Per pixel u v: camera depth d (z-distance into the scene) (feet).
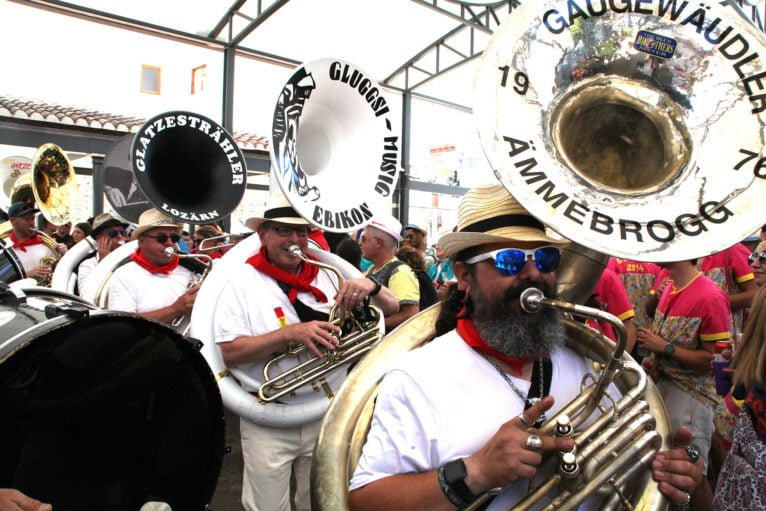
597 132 4.06
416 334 4.58
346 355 7.21
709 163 3.71
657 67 3.97
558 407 4.08
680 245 3.40
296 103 6.92
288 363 7.51
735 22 3.81
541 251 3.89
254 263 7.71
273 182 7.89
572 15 3.85
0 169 26.89
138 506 4.75
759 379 5.08
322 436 4.02
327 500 3.75
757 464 5.02
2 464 3.95
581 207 3.47
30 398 3.92
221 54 29.48
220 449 4.90
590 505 3.91
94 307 5.41
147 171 8.88
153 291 10.18
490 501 3.73
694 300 8.67
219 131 9.63
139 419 4.77
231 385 7.38
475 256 4.09
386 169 7.88
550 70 3.79
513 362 4.12
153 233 10.14
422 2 27.81
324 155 7.57
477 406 3.93
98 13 24.25
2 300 4.55
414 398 3.90
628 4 3.92
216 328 7.47
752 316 5.35
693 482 3.64
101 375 4.27
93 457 4.49
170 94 43.32
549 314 3.94
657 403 4.07
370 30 30.12
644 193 3.65
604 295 8.86
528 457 3.21
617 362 3.55
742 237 3.41
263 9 26.48
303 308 7.66
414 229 16.15
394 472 3.72
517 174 3.43
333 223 7.13
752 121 3.67
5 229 15.79
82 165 30.76
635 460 3.68
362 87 7.59
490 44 3.59
